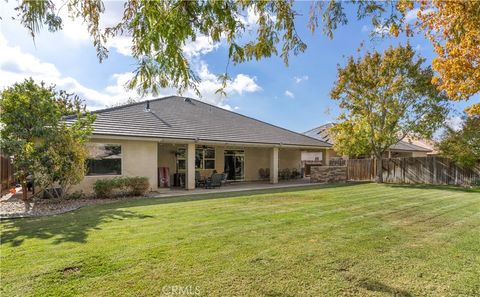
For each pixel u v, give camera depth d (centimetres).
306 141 2091
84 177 1138
